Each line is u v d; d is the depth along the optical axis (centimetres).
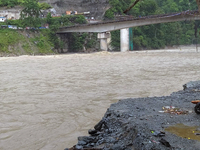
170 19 6094
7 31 7250
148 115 672
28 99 1255
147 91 1411
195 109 667
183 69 2545
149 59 4197
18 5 9475
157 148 463
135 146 495
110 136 584
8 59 5084
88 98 1254
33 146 672
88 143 581
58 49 8244
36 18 7975
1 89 1557
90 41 8881
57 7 10319
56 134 754
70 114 970
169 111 716
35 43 7550
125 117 666
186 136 517
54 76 2180
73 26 7756
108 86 1606
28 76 2208
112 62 3756
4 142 703
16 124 861
